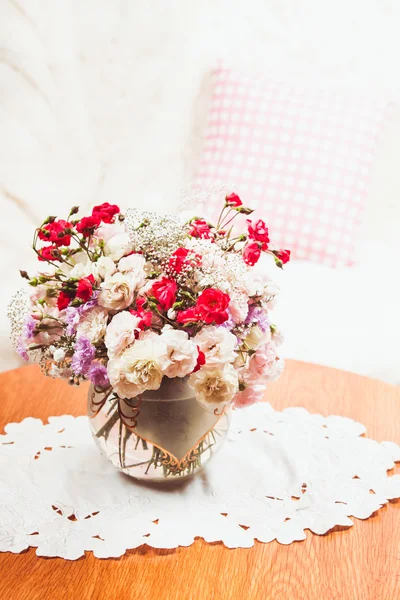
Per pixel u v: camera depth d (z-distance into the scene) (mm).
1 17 1752
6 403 1129
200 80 1926
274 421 1092
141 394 874
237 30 1944
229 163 1816
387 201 1914
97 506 904
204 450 921
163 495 926
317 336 1484
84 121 1849
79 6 1813
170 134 1926
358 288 1653
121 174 1915
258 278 894
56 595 773
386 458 1007
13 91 1778
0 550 826
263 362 899
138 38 1865
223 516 891
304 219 1762
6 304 1568
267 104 1818
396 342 1484
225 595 779
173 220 908
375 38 1912
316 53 1934
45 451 1011
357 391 1188
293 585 794
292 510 903
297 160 1780
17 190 1792
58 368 877
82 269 866
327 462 996
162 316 842
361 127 1805
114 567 811
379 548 849
